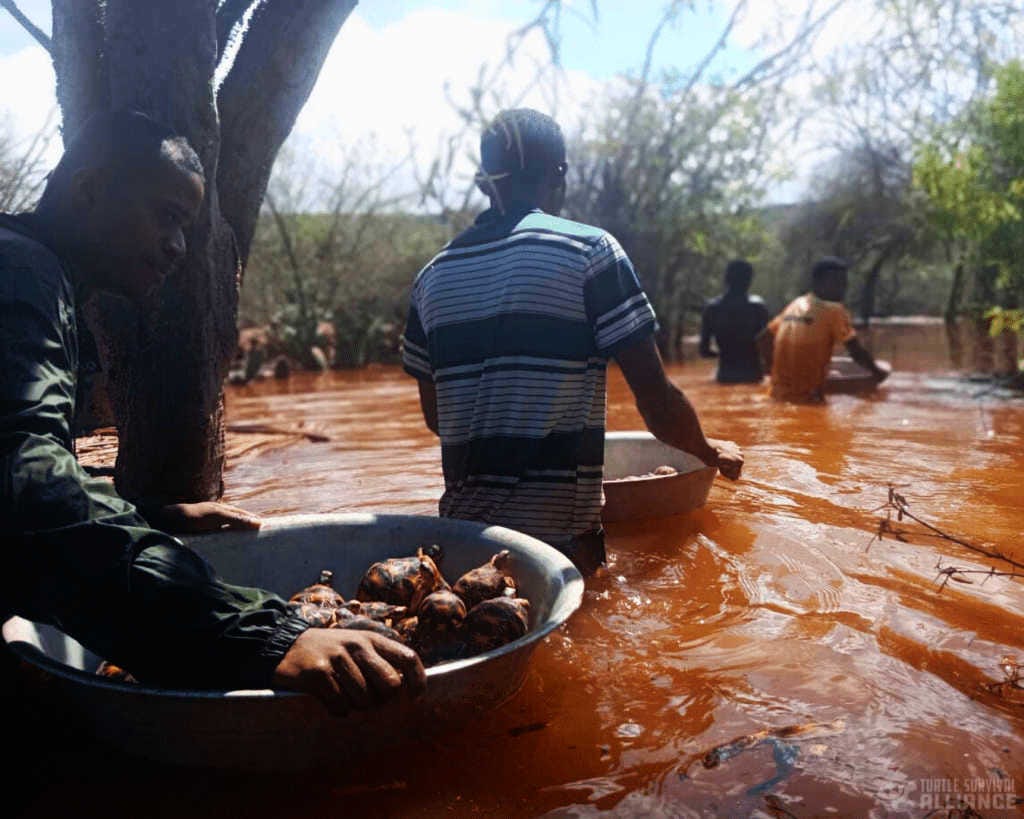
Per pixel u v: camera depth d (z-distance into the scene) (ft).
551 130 9.55
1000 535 10.67
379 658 5.51
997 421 19.02
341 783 5.88
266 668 5.62
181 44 8.10
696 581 9.32
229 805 5.68
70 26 8.63
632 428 18.97
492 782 5.81
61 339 5.75
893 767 5.76
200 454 9.21
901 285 69.92
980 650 7.52
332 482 14.75
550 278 8.88
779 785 5.60
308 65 9.43
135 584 5.45
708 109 33.22
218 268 9.02
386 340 46.98
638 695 6.89
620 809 5.44
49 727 6.75
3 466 5.27
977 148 24.85
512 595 7.66
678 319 50.16
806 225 58.90
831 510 11.99
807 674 7.12
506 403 8.95
